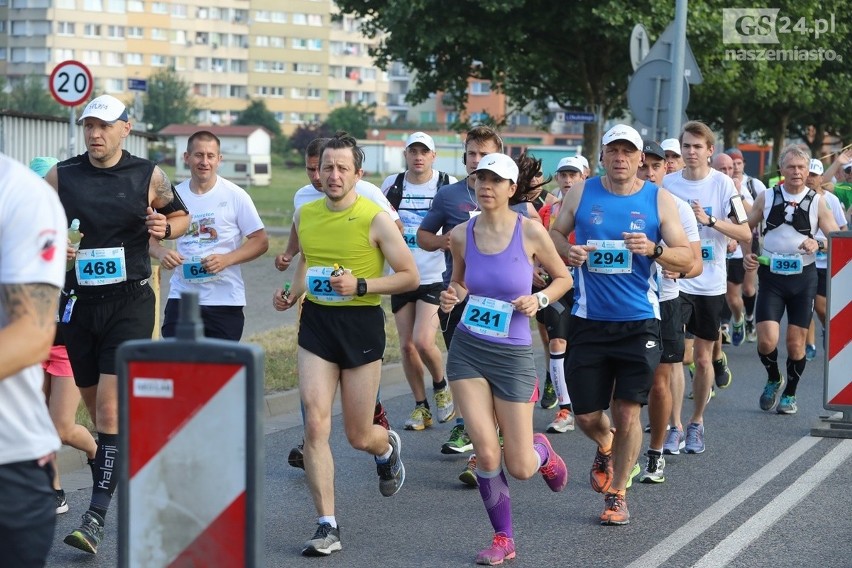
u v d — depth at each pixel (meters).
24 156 34.53
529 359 7.64
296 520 8.66
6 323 4.29
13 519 4.31
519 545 8.01
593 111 32.59
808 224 12.98
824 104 45.91
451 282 8.08
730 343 18.67
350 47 182.00
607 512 8.53
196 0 163.88
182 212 8.38
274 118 152.25
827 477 10.00
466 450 10.92
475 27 30.56
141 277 8.05
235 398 4.20
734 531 8.32
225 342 4.21
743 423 12.47
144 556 4.31
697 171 11.71
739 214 11.32
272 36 172.12
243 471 4.21
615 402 8.48
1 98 124.50
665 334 9.36
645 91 18.83
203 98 166.62
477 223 7.77
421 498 9.32
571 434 11.89
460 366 7.64
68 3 153.75
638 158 8.46
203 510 4.25
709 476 10.04
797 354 12.98
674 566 7.50
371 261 8.01
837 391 11.53
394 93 188.62
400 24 31.02
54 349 8.40
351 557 7.73
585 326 8.45
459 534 8.30
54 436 4.45
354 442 8.23
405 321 11.83
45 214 4.22
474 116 43.97
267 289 23.80
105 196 7.94
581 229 8.54
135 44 159.38
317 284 7.88
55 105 125.12
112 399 7.91
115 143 7.98
